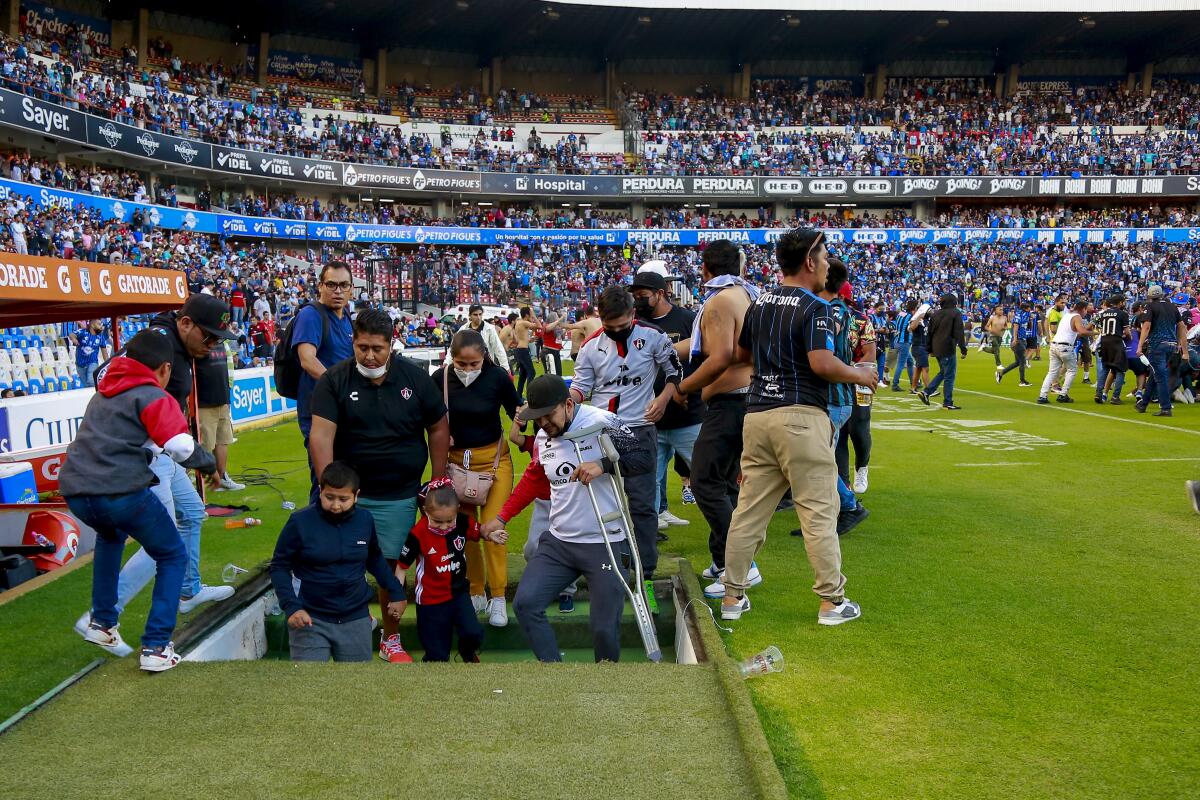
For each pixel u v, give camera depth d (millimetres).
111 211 28641
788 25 46562
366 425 4332
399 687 3455
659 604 4914
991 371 20875
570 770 2785
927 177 44688
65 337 16875
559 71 51094
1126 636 4277
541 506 4848
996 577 5234
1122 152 45719
